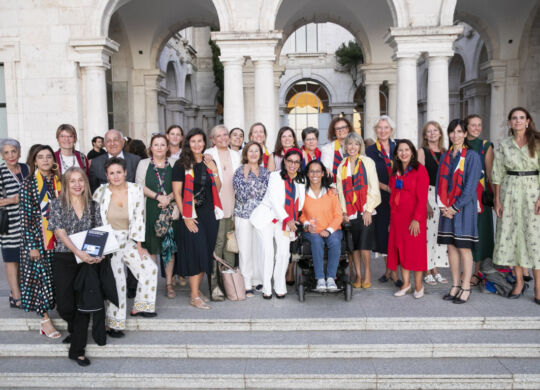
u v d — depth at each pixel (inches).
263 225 214.1
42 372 166.6
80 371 166.7
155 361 173.6
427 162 238.4
